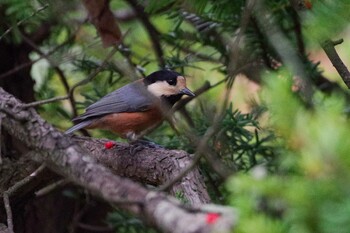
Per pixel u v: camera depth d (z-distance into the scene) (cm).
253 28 829
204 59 941
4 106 569
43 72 1032
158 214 334
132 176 709
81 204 952
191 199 598
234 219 258
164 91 918
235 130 826
